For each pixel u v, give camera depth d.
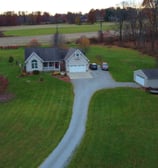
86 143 35.66
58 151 33.88
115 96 51.72
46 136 37.47
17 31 152.62
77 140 36.44
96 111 45.41
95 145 35.19
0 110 45.84
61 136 37.47
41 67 67.81
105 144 35.44
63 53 70.81
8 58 82.38
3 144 35.44
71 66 67.81
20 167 30.75
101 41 116.69
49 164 31.31
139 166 31.03
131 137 37.16
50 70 68.81
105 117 43.22
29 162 31.67
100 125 40.56
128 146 34.97
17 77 62.72
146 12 109.19
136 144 35.44
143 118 42.88
